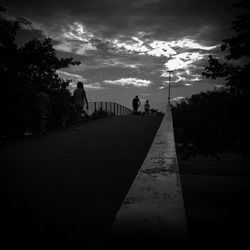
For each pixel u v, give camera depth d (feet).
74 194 13.66
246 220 23.71
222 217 24.81
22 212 11.34
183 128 38.50
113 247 3.59
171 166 6.51
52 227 9.98
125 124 51.44
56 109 50.06
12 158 22.54
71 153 24.80
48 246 8.61
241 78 34.37
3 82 40.83
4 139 35.42
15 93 40.29
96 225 10.12
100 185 15.21
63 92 53.42
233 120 33.94
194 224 22.58
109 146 28.45
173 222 3.68
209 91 39.42
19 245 8.68
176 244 3.44
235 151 33.71
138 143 30.27
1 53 49.93
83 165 20.20
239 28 36.09
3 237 9.19
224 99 36.58
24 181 15.94
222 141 33.27
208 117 36.27
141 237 3.52
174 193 4.68
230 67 36.47
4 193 13.78
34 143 30.55
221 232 20.02
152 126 46.93
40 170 18.60
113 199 12.98
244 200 31.78
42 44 55.98
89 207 11.93
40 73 56.44
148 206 4.14
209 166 66.18
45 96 39.32
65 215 11.05
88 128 45.44
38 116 43.24
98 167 19.57
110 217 10.84
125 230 3.61
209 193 36.17
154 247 3.46
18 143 30.55
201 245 17.11
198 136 35.96
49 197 13.24
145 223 3.68
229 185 42.27
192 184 43.93
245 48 34.94
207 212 26.78
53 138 34.40
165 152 8.16
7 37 49.90
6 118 37.47
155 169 6.24
